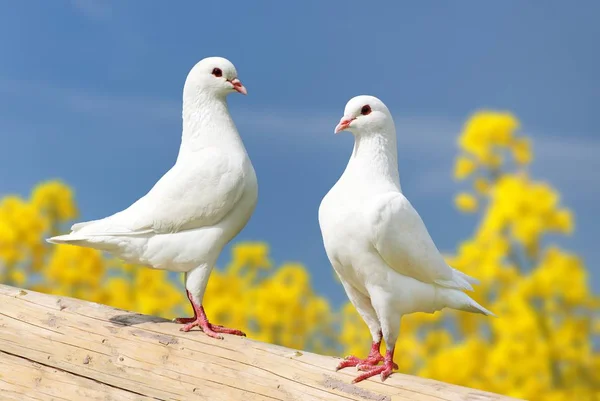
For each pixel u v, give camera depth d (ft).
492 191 33.68
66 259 32.99
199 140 17.81
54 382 16.93
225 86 17.89
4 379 17.17
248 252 33.37
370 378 15.55
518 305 31.22
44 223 33.65
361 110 16.37
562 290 30.81
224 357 16.47
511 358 30.94
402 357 32.94
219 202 17.03
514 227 31.65
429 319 33.14
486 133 33.96
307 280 33.17
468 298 16.75
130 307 33.30
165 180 17.49
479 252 32.73
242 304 32.58
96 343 17.21
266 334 32.27
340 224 15.74
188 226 17.16
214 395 16.01
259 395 15.76
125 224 17.24
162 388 16.34
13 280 33.04
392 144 16.62
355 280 16.49
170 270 17.60
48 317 17.89
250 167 17.71
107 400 16.47
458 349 32.12
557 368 31.30
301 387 15.70
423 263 15.92
